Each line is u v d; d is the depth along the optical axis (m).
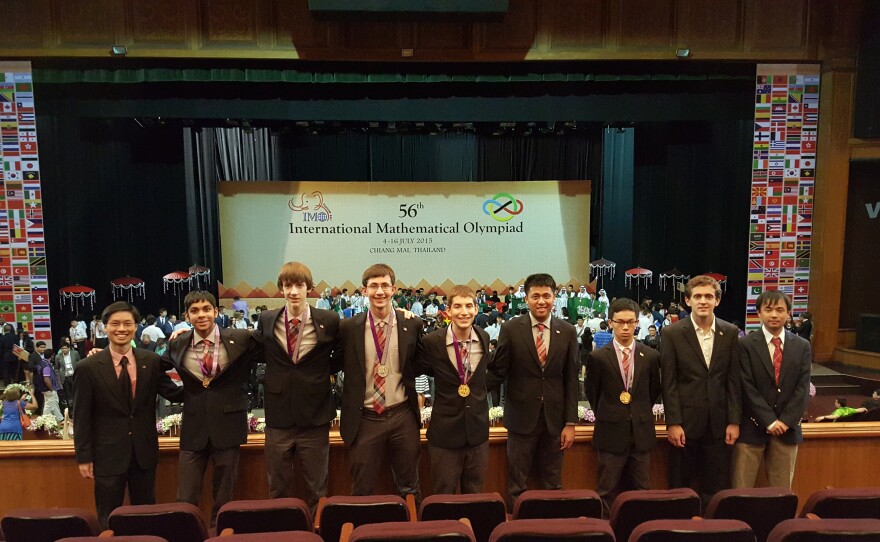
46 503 4.11
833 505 2.85
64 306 13.48
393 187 14.85
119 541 2.34
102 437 3.70
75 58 10.31
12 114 10.88
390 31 10.38
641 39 10.63
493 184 15.02
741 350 3.96
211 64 10.42
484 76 10.70
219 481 3.86
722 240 13.86
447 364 3.75
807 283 12.08
